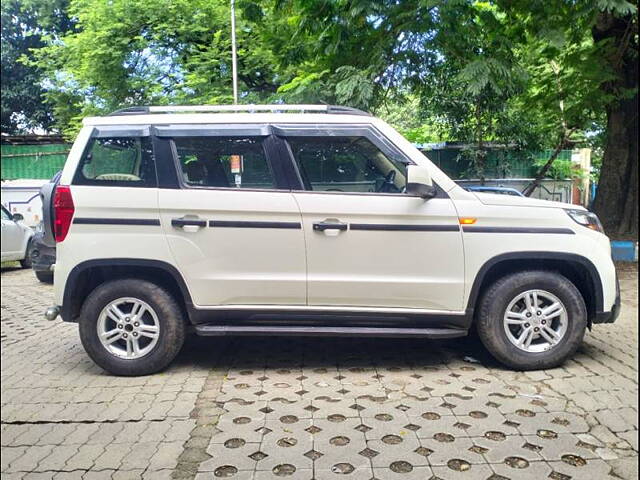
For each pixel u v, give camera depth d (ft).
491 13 30.50
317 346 17.70
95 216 14.47
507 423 11.75
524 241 14.56
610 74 35.32
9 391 14.02
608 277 14.88
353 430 11.48
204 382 14.42
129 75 52.60
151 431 11.59
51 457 10.59
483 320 14.82
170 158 14.71
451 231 14.49
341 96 29.76
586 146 48.60
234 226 14.47
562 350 14.85
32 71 82.43
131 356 14.85
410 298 14.57
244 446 10.85
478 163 49.32
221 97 47.70
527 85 35.06
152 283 14.80
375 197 14.52
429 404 12.80
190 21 50.67
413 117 62.85
